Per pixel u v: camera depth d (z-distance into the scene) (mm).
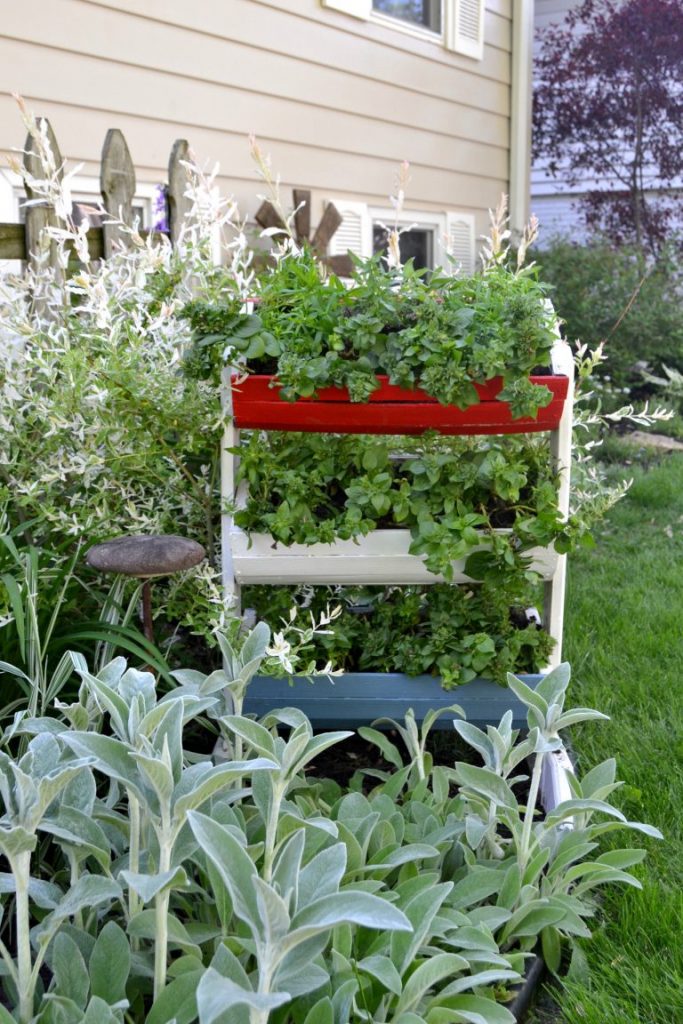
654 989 1872
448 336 2266
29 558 2346
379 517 2572
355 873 1828
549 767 2553
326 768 2777
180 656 3027
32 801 1501
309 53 6211
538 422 2402
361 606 2871
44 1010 1511
